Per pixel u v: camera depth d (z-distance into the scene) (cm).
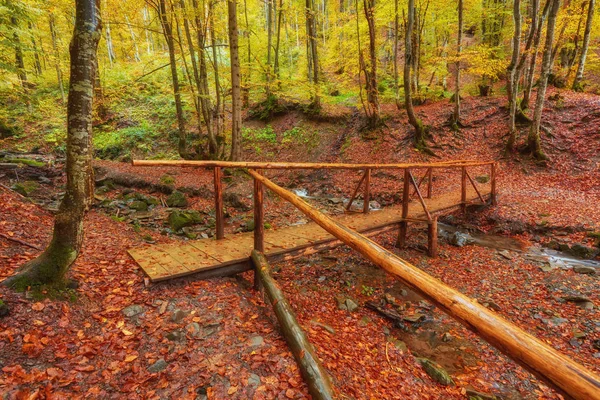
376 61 1639
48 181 1055
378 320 472
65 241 324
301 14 1794
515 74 1257
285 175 1512
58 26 1702
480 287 601
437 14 1670
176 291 366
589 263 675
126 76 2061
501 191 1091
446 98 1847
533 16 1272
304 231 578
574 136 1255
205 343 292
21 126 1731
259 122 1931
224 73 1484
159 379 249
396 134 1594
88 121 324
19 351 245
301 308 464
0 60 1099
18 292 291
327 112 1822
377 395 281
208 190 1102
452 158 1389
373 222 692
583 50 1528
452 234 862
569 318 497
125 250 473
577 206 908
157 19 1209
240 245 488
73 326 285
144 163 412
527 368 99
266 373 265
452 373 376
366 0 1484
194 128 1764
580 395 83
